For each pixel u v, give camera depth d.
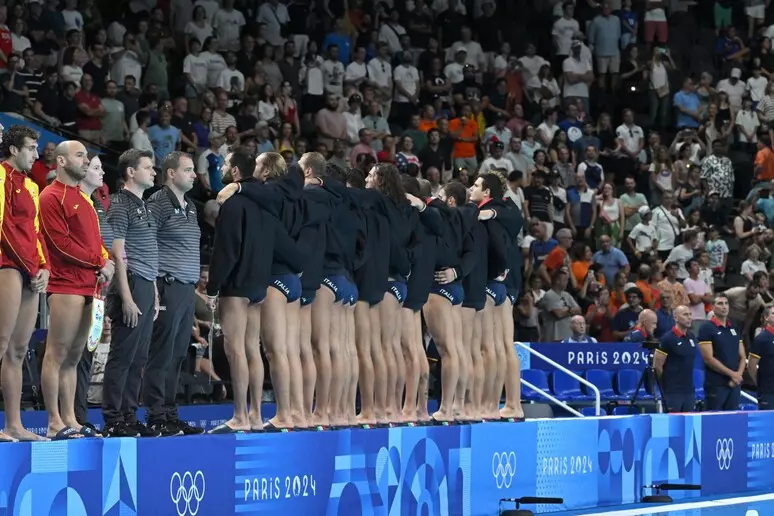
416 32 41.84
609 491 21.69
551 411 27.33
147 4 36.88
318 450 16.20
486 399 20.81
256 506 15.32
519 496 19.77
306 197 16.95
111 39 35.12
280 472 15.64
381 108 38.44
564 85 42.78
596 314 31.84
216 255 15.82
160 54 34.44
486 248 20.19
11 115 28.66
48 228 14.50
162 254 15.82
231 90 35.16
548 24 45.91
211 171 31.42
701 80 44.31
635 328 29.62
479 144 38.59
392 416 18.72
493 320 20.86
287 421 16.59
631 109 44.22
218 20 37.16
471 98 39.41
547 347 28.52
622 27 44.91
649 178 40.56
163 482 14.09
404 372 18.80
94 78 32.69
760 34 47.75
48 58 33.19
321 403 17.44
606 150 40.88
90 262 14.64
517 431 19.75
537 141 39.25
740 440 25.12
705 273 35.06
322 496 16.28
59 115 31.25
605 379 28.88
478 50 41.97
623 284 33.00
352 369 17.94
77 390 17.11
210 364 22.14
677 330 26.55
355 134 36.06
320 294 17.27
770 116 44.12
